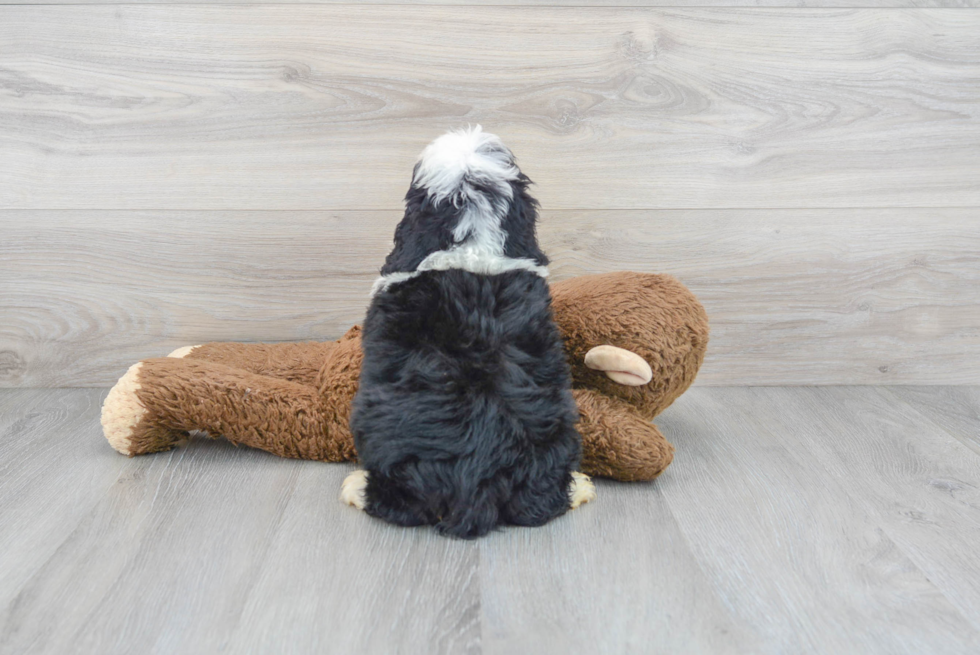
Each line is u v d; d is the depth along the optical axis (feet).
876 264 5.26
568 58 4.93
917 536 3.36
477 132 3.81
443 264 3.52
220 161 5.00
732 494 3.76
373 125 4.98
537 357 3.45
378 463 3.35
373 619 2.73
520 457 3.28
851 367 5.38
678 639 2.64
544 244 5.17
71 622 2.70
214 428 4.08
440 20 4.85
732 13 4.90
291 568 3.05
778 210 5.17
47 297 5.16
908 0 4.91
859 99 5.04
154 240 5.10
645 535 3.34
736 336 5.34
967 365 5.36
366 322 3.72
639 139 5.05
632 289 4.09
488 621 2.72
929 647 2.61
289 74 4.90
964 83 5.03
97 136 4.94
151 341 5.26
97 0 4.77
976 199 5.18
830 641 2.64
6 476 3.89
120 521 3.43
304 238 5.13
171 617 2.74
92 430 4.52
